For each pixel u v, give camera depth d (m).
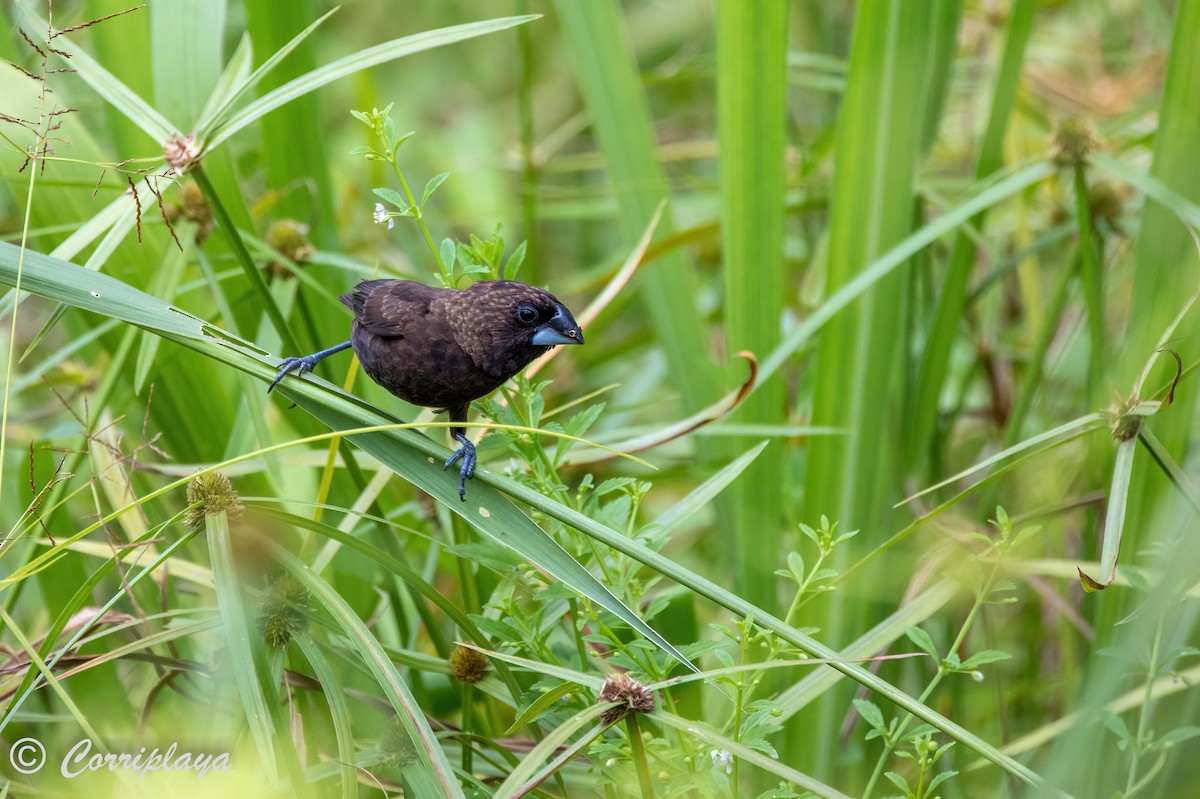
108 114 8.79
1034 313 10.89
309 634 5.64
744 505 8.59
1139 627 5.09
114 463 6.63
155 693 6.50
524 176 11.30
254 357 5.58
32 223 8.20
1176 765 6.01
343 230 12.82
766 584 8.42
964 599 8.34
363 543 5.54
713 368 9.41
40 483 8.14
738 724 5.49
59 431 8.27
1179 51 7.62
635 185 9.99
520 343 6.59
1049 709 8.67
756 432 8.04
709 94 16.16
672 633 7.54
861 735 8.28
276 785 4.86
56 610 8.04
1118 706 6.52
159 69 7.89
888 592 8.21
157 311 5.39
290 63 8.77
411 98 15.68
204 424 8.61
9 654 6.77
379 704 6.52
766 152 8.45
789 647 5.83
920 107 8.52
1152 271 7.58
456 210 14.24
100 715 7.45
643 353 13.38
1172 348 7.38
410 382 6.72
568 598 5.90
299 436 8.59
